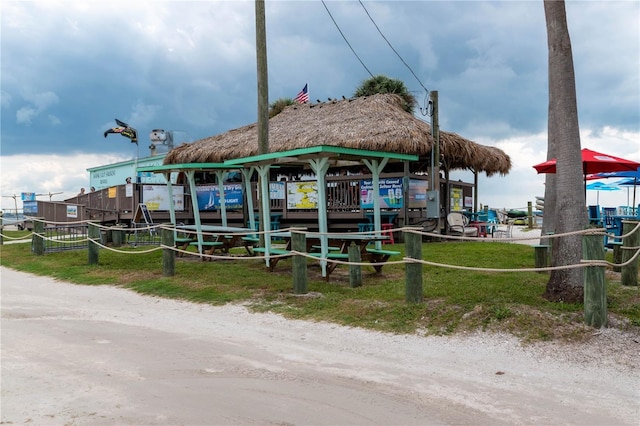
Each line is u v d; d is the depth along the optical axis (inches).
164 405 179.5
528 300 290.8
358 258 369.1
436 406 177.2
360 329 278.5
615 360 215.6
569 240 284.5
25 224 1104.2
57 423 165.0
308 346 253.6
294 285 358.6
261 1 494.0
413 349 243.6
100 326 299.7
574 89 292.0
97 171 1250.0
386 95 769.6
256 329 287.9
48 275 490.0
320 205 398.6
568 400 180.4
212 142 817.5
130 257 571.2
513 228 1050.7
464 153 682.8
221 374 213.2
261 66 493.0
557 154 294.7
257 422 164.7
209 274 442.0
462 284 350.9
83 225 676.1
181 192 829.8
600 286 245.4
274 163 455.2
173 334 280.1
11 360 233.6
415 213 681.0
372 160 414.9
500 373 209.5
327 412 172.7
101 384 201.6
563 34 289.4
